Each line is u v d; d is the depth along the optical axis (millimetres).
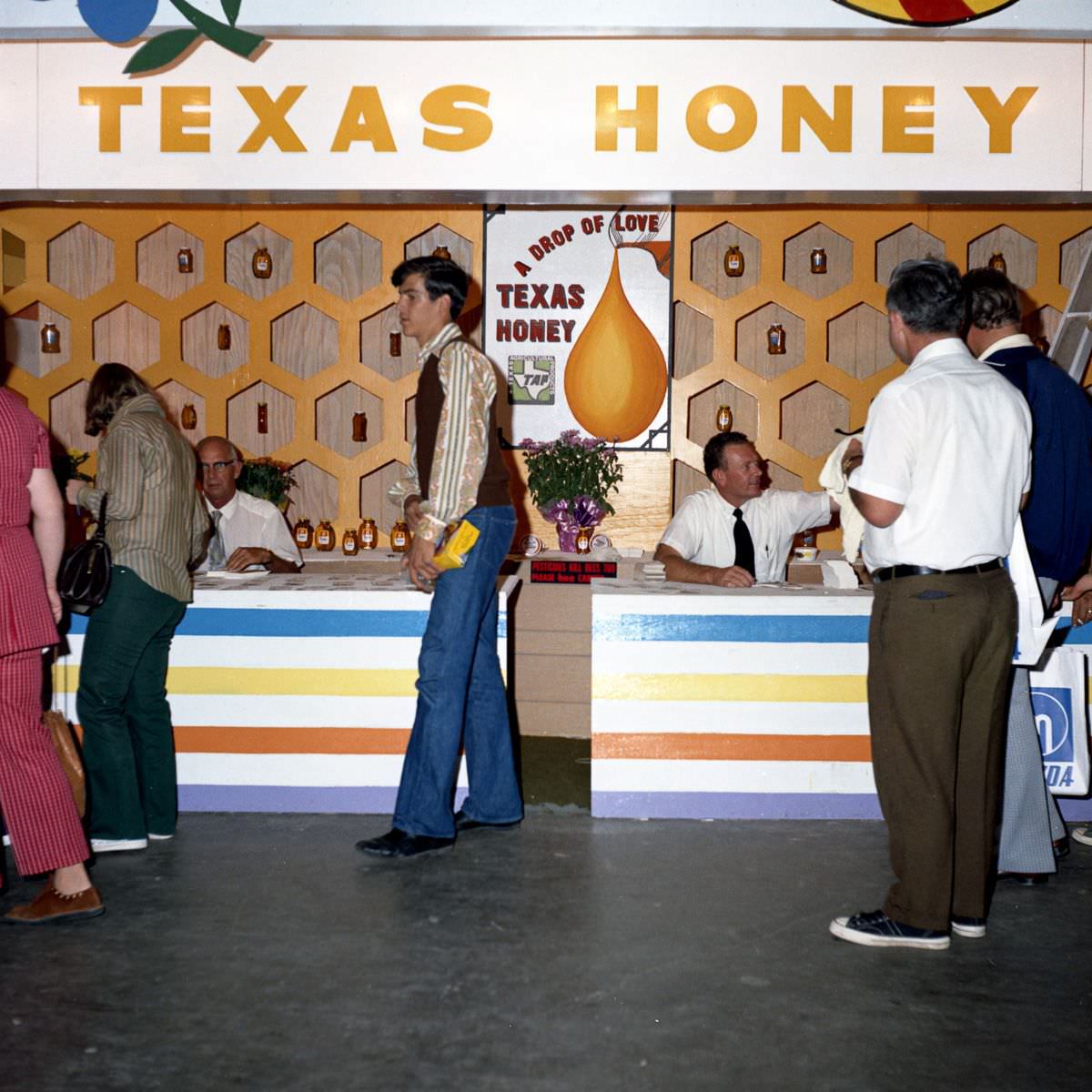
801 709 3904
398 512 6852
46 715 3389
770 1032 2492
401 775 3707
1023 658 3129
